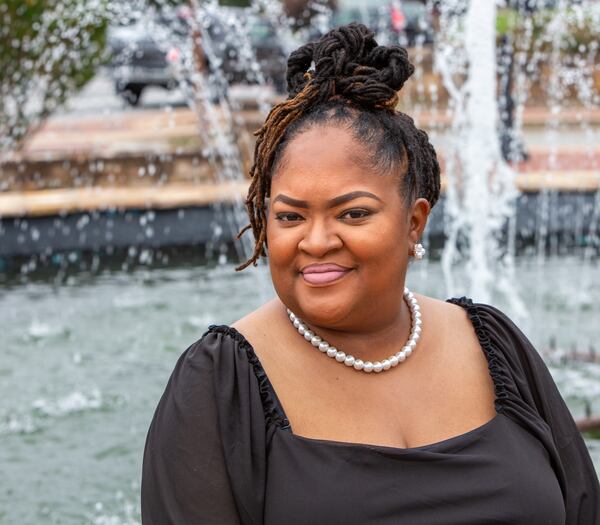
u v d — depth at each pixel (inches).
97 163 445.7
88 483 198.7
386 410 73.4
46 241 401.1
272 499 69.1
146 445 73.1
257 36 625.3
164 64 724.0
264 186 73.7
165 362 276.8
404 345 76.2
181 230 413.4
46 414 235.5
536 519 71.5
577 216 421.4
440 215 411.8
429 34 688.4
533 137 569.3
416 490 69.7
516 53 575.8
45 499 191.0
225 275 379.2
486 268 367.9
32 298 350.0
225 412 70.1
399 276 72.7
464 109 443.5
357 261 70.6
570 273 374.9
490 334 79.4
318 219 70.2
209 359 72.0
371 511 68.6
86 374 265.3
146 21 506.0
